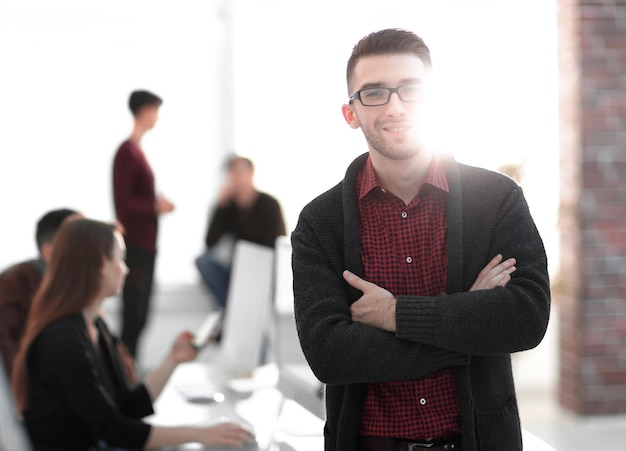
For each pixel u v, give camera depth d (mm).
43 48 5801
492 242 1581
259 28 6078
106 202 5906
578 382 4602
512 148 5125
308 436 2291
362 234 1604
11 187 5785
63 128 5840
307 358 1573
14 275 2936
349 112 1611
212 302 6184
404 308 1496
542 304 1525
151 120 5371
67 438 2330
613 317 4605
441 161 1602
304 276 1620
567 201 4695
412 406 1532
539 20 5230
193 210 6168
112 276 2463
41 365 2340
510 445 1558
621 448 4145
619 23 4578
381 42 1514
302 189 6086
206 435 2256
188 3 6031
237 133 6102
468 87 5316
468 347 1483
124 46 5930
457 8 5539
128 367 2822
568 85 4660
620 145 4602
